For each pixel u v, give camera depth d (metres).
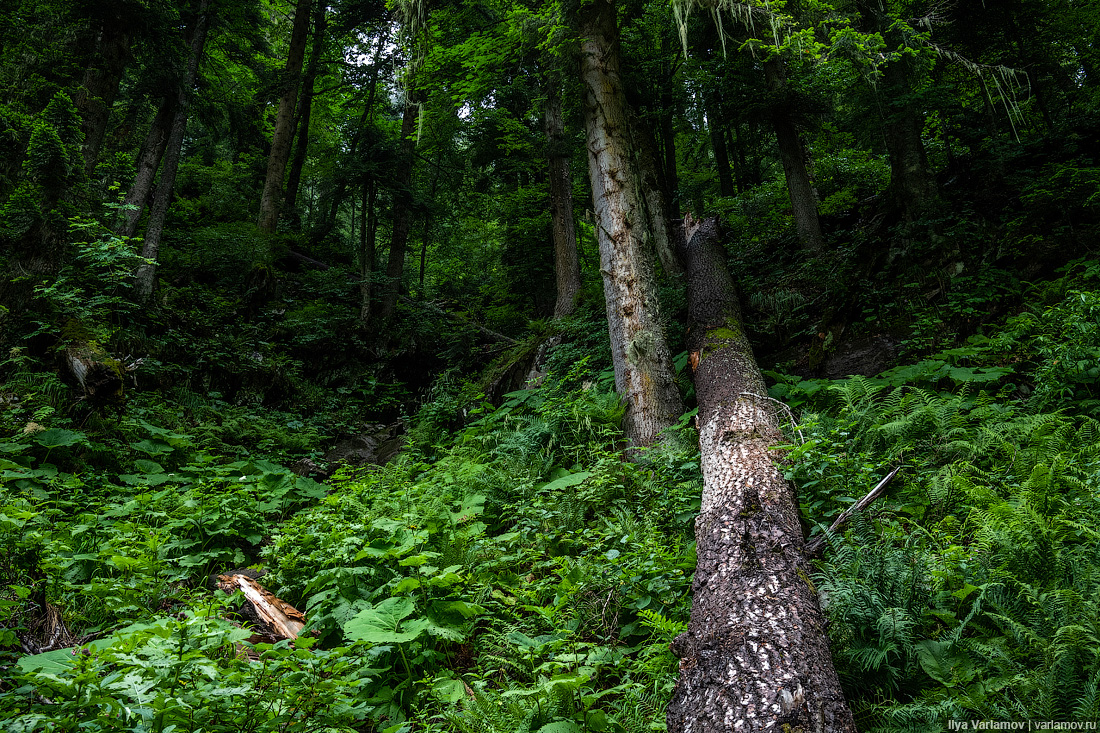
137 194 12.13
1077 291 6.29
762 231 12.42
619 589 4.14
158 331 11.17
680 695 3.01
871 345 8.12
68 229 8.99
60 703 2.50
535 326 12.31
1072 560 3.29
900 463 5.23
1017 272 7.78
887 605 3.26
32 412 7.20
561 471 7.05
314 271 16.81
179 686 2.58
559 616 4.09
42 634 3.73
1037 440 4.75
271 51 21.97
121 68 11.29
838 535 3.96
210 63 17.27
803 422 5.75
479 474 6.73
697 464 6.00
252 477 7.42
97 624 4.00
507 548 5.23
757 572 3.56
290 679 2.76
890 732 2.71
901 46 8.64
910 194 9.02
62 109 8.95
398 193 17.39
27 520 4.45
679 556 4.53
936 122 11.84
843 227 11.19
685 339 9.08
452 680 3.48
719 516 4.29
